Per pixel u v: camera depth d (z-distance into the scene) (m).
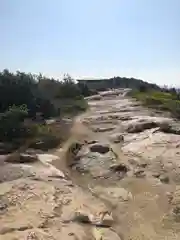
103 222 7.21
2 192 8.48
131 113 21.17
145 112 21.48
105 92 43.47
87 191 9.09
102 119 19.58
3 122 14.46
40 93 22.98
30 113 18.94
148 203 8.29
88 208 7.84
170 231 6.99
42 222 6.92
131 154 12.04
